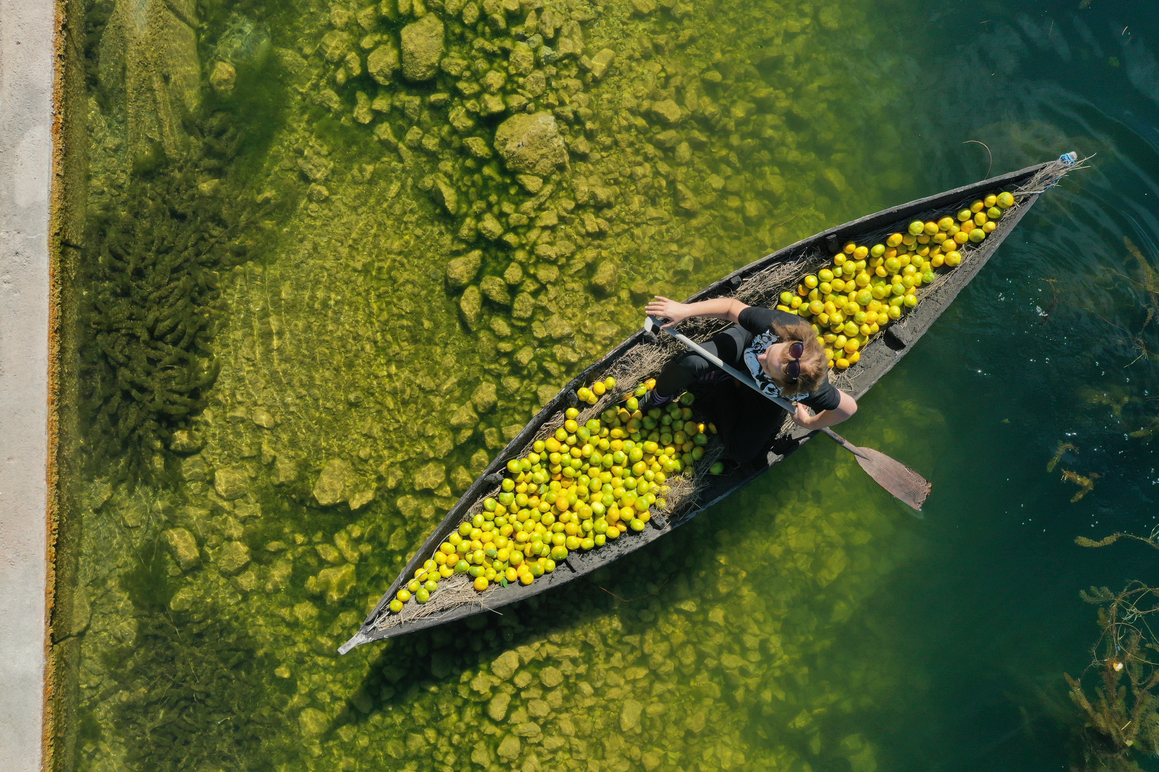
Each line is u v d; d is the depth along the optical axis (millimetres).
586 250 5301
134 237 5223
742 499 5152
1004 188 4426
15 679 4922
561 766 4973
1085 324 5094
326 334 5285
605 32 5387
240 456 5234
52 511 5062
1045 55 5281
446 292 5277
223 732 5062
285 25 5316
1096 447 5066
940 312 4512
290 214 5316
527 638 5066
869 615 5113
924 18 5430
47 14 5000
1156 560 4926
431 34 5230
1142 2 5230
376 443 5227
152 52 5230
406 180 5332
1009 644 5016
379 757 5055
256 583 5156
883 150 5410
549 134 5164
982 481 5141
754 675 5062
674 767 4996
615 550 4613
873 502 5188
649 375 4469
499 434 5180
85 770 5105
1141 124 5168
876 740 4988
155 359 5207
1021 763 4855
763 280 4469
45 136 5020
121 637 5145
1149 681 4695
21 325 4977
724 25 5477
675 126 5434
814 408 3541
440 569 4570
